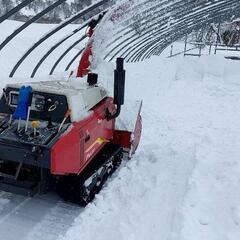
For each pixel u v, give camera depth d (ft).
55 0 27.25
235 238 14.12
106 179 19.97
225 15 69.21
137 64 57.36
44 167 14.28
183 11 49.78
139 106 23.52
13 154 14.38
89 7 29.19
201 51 92.94
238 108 40.73
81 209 17.38
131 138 21.95
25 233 15.28
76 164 15.53
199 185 18.60
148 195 18.06
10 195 17.98
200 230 14.58
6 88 16.38
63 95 15.70
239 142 27.78
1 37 45.11
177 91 47.19
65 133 14.90
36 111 15.67
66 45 49.93
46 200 17.85
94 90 18.06
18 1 27.27
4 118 15.94
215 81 55.93
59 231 15.60
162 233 14.52
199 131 30.89
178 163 22.40
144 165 22.24
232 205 16.40
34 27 56.44
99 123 17.85
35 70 31.96
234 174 20.07
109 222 16.02
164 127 31.35
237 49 95.61
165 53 89.76
